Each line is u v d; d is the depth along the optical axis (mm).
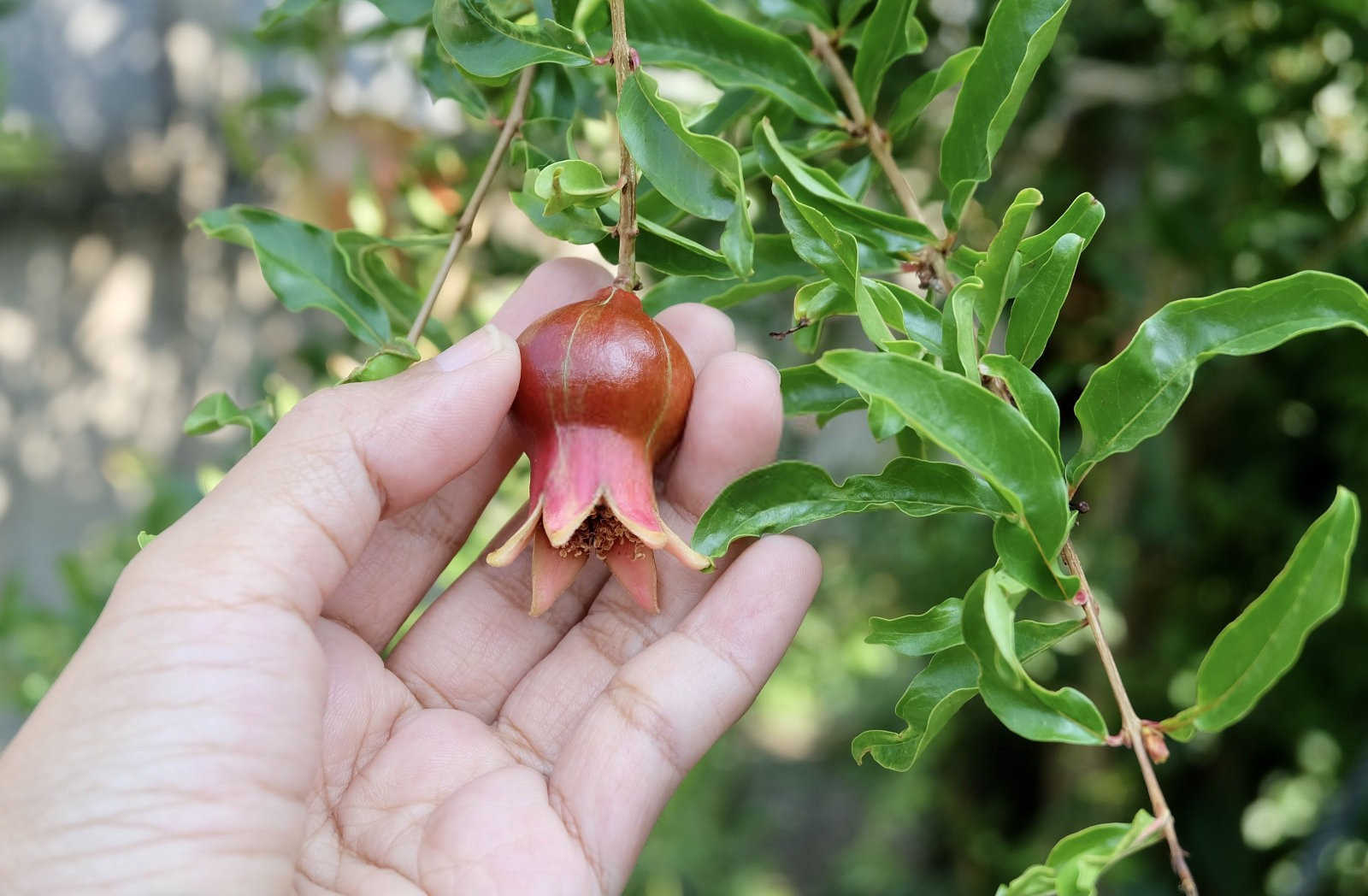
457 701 249
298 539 209
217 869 194
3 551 618
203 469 292
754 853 646
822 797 740
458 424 214
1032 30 203
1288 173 362
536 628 251
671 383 206
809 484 201
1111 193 386
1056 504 174
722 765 535
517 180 294
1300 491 442
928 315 203
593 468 203
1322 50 344
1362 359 384
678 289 245
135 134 604
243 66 589
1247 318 181
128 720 196
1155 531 420
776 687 457
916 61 315
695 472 233
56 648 338
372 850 226
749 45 224
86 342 625
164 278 628
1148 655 461
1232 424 439
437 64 241
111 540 353
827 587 453
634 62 196
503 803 223
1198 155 353
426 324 251
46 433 623
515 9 224
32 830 192
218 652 200
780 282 230
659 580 244
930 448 283
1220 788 474
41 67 592
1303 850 424
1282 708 436
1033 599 424
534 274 251
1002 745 547
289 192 324
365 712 239
